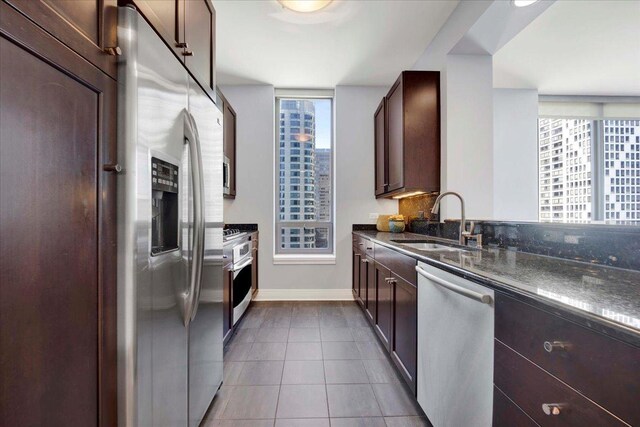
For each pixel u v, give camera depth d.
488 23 1.96
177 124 1.18
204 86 1.57
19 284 0.60
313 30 2.61
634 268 1.10
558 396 0.72
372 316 2.69
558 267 1.20
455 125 2.45
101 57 0.82
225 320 2.35
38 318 0.64
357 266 3.47
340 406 1.70
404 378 1.79
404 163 2.58
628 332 0.56
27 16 0.60
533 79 2.46
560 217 2.39
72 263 0.73
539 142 2.58
